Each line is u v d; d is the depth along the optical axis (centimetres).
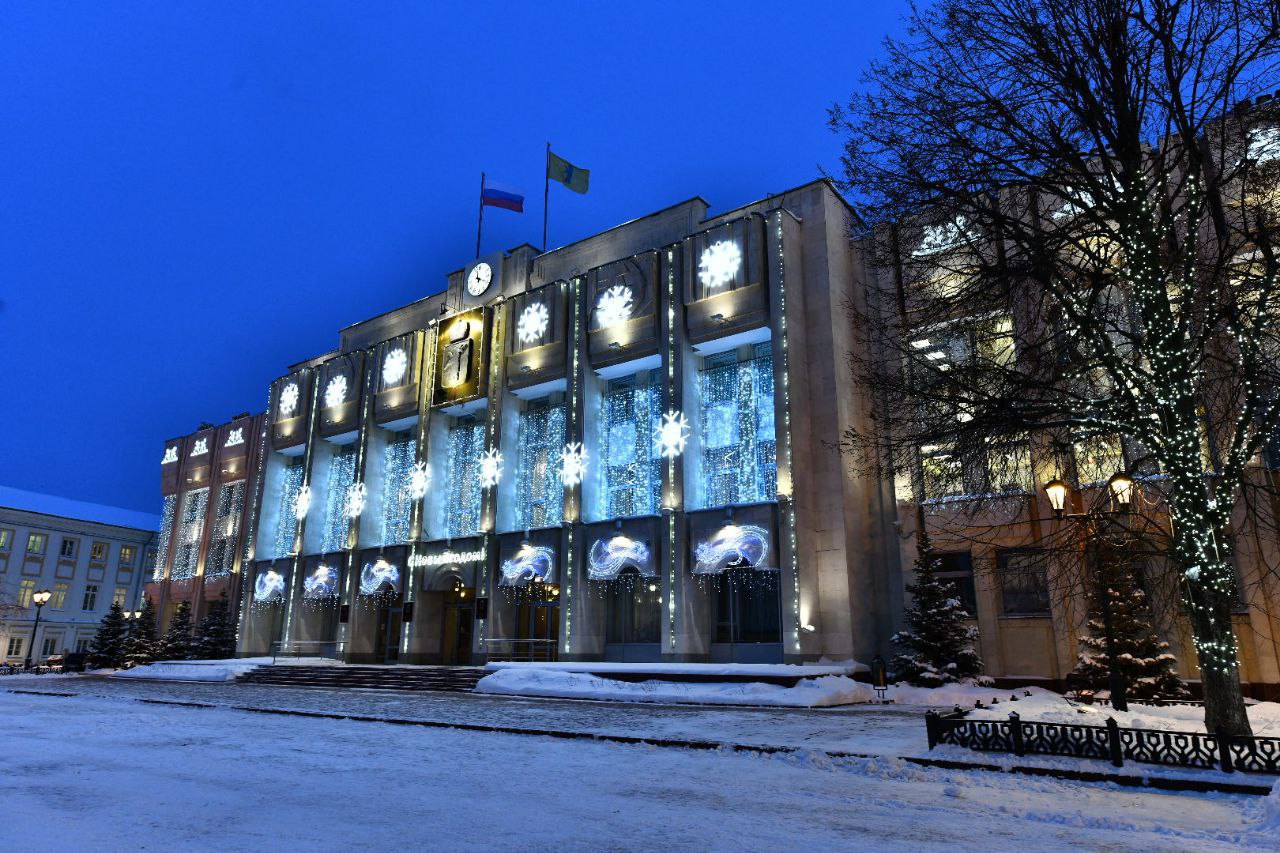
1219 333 1513
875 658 2673
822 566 2984
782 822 865
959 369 1468
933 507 2886
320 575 4516
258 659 4444
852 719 1856
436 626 4100
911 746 1348
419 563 4084
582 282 3825
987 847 760
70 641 6994
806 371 3225
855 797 1003
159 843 732
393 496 4522
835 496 3020
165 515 6206
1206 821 868
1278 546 2244
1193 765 1078
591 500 3603
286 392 5141
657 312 3534
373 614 4384
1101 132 1449
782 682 2520
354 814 873
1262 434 1288
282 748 1436
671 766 1247
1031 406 1409
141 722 1912
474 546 3881
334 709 2209
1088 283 1585
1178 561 1354
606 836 795
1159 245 1445
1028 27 1419
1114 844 776
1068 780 1094
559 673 2838
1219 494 1300
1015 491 2095
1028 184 1477
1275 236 1417
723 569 3081
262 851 711
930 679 2536
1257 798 936
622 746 1484
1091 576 2230
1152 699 2050
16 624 6594
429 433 4250
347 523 4512
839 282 3347
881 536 3103
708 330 3369
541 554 3619
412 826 820
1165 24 1336
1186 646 2353
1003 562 2741
